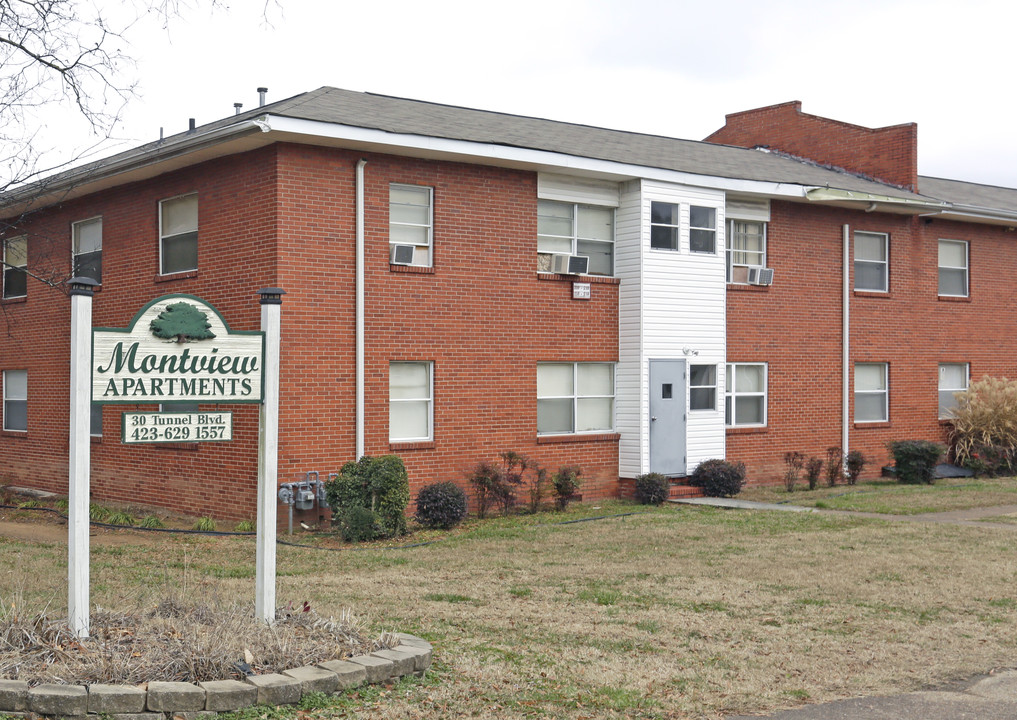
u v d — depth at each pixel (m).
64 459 21.41
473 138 17.67
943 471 24.88
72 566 7.18
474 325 18.44
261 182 16.47
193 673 6.71
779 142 29.61
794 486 22.44
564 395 19.94
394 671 7.33
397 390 17.69
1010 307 27.56
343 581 11.54
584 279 19.92
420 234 17.91
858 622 9.58
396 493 15.49
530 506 18.84
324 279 16.64
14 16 13.40
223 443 17.06
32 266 21.12
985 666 8.12
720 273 21.47
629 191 20.33
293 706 6.64
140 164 17.78
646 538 14.96
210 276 17.47
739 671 7.92
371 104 19.06
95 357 7.37
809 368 23.45
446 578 11.80
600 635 8.99
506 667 7.83
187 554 13.61
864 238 24.75
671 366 20.66
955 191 28.69
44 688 6.24
